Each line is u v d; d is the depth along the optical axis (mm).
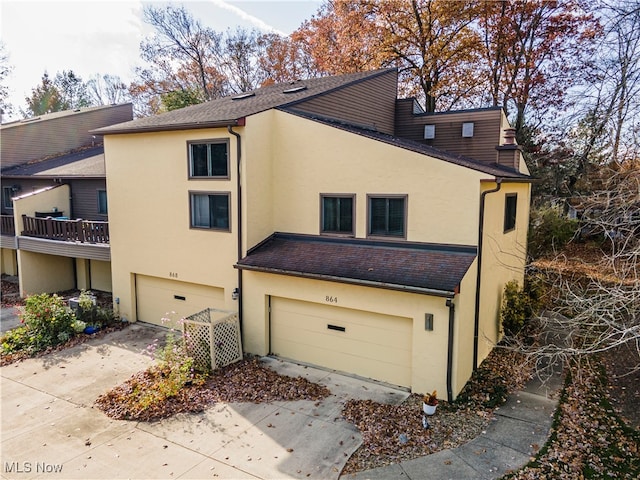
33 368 10734
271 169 11977
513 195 12469
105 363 11016
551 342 12023
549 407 8680
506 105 23500
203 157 11836
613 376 10188
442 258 9422
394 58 24266
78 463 6977
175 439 7652
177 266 12828
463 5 21516
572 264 15812
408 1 22812
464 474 6570
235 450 7305
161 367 9898
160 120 13297
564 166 20984
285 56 33750
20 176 19016
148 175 13031
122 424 8180
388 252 10148
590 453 7133
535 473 6578
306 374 10234
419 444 7352
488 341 11133
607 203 9188
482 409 8547
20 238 16812
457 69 23391
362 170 10570
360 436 7652
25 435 7812
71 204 18062
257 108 11992
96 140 25141
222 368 10578
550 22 21453
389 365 9695
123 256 14086
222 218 11727
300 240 11680
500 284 11891
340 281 9555
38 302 12797
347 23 24391
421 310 8930
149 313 14039
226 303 11930
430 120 16328
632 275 10562
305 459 7039
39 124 22344
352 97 14617
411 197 9953
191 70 35406
